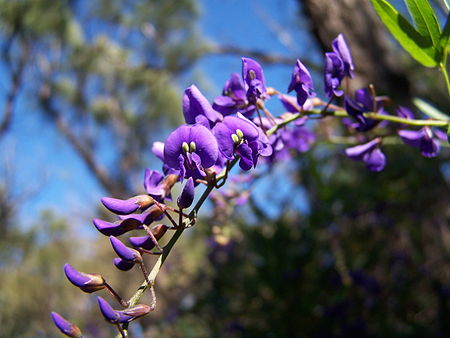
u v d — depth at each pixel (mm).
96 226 88
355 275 299
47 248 1019
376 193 345
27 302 979
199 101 98
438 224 339
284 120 112
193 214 91
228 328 359
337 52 113
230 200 165
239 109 111
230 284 392
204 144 91
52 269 1006
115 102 1021
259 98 110
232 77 111
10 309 968
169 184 97
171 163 94
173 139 92
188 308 448
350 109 111
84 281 80
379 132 147
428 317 307
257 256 339
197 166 91
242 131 95
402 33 108
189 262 604
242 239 379
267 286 325
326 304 307
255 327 338
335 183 366
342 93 109
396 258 341
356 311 297
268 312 322
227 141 94
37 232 991
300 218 384
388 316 299
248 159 94
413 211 341
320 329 297
